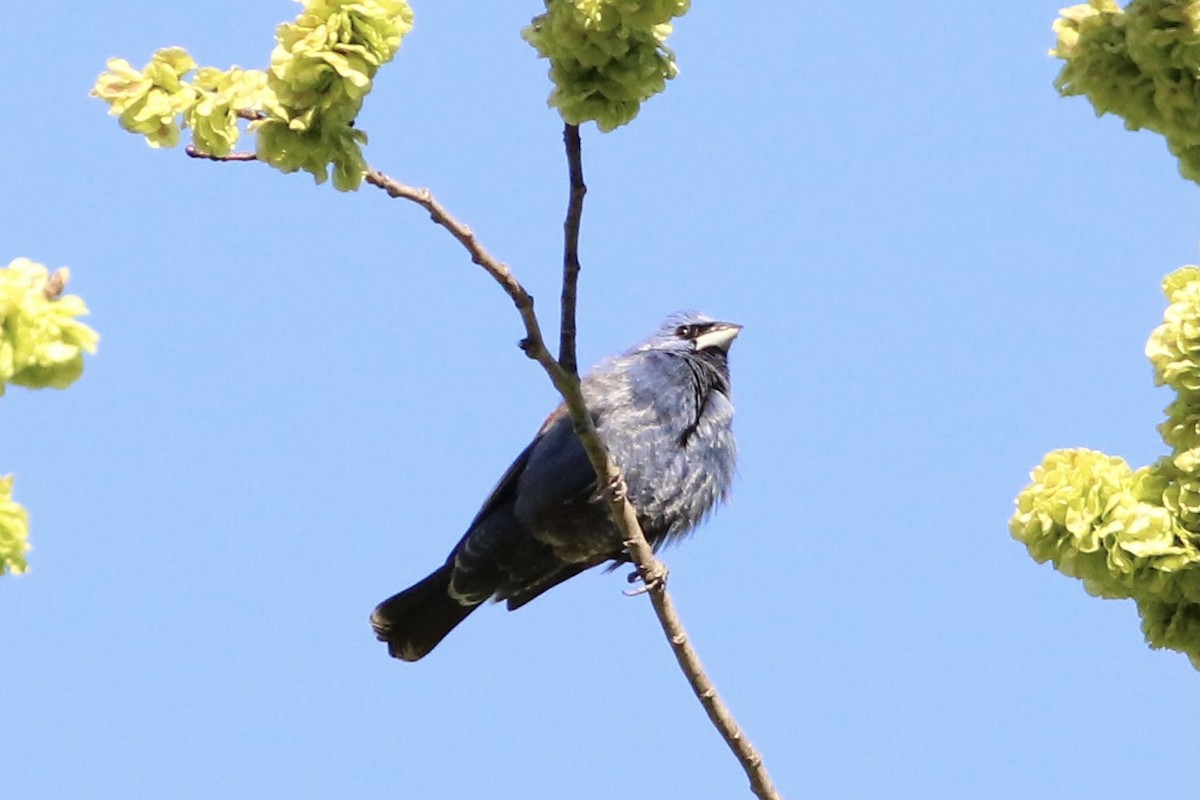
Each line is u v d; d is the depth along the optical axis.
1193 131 10.01
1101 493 9.70
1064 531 9.82
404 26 10.49
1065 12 10.45
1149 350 9.82
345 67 10.19
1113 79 10.18
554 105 11.47
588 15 10.97
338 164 10.76
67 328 8.62
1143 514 9.54
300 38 10.35
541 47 11.34
